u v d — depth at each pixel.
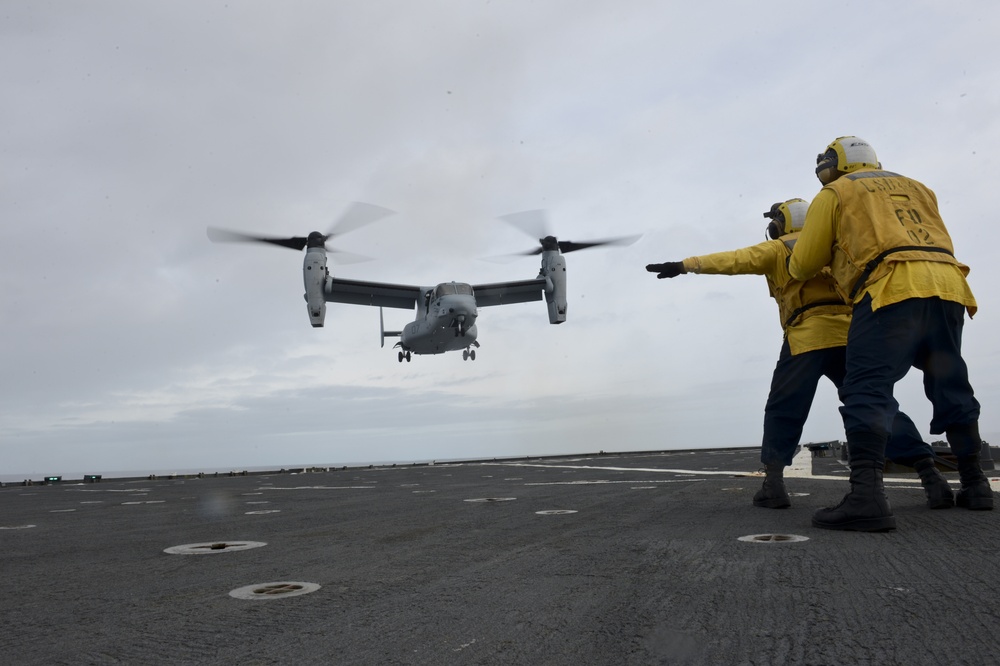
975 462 3.86
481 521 4.03
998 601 1.80
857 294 3.40
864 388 3.25
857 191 3.46
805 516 3.85
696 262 4.28
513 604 1.93
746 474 8.51
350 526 4.05
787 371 4.34
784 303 4.39
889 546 2.70
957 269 3.38
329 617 1.85
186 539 3.71
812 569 2.27
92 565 2.89
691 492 5.73
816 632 1.58
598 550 2.81
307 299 23.38
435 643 1.59
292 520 4.57
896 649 1.44
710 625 1.66
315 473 18.84
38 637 1.73
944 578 2.08
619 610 1.83
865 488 3.14
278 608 1.97
